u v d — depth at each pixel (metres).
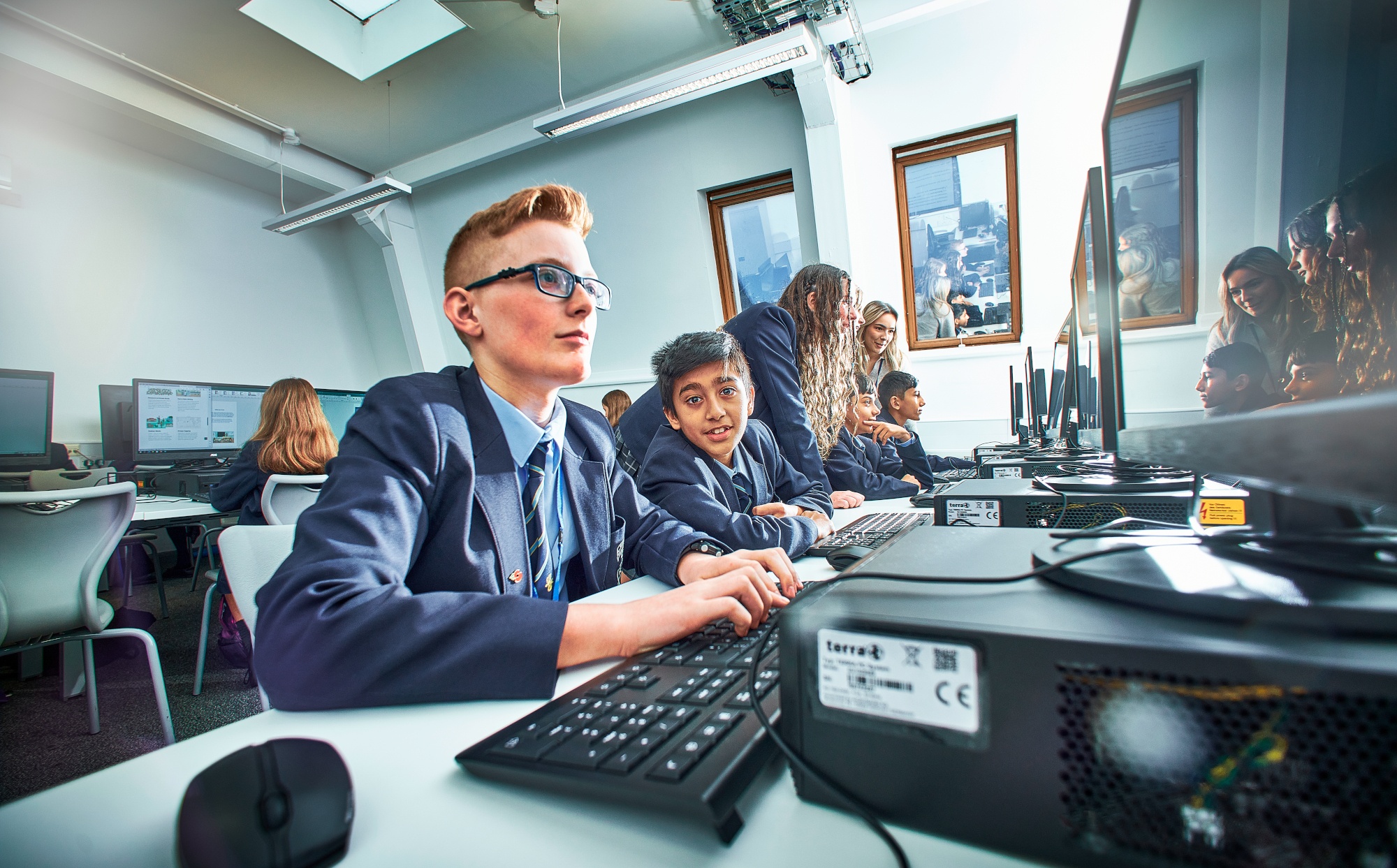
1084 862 0.23
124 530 1.53
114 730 1.77
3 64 3.53
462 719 0.42
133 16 3.49
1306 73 0.36
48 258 4.14
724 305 4.94
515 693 0.44
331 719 0.43
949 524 0.83
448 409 0.70
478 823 0.29
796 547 0.89
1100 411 0.65
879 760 0.28
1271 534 0.30
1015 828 0.25
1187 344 0.47
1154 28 0.40
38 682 2.20
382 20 4.02
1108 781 0.23
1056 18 3.49
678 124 4.54
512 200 0.74
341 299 6.08
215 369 5.02
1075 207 3.70
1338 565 0.25
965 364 4.13
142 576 3.87
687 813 0.26
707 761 0.29
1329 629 0.21
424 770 0.35
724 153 4.49
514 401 0.77
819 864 0.25
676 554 0.77
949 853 0.25
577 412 0.91
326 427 2.18
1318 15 0.35
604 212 4.99
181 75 4.03
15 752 1.65
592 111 3.60
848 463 1.76
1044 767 0.24
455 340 5.98
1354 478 0.15
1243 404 0.42
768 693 0.37
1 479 2.28
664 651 0.46
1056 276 3.84
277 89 4.25
